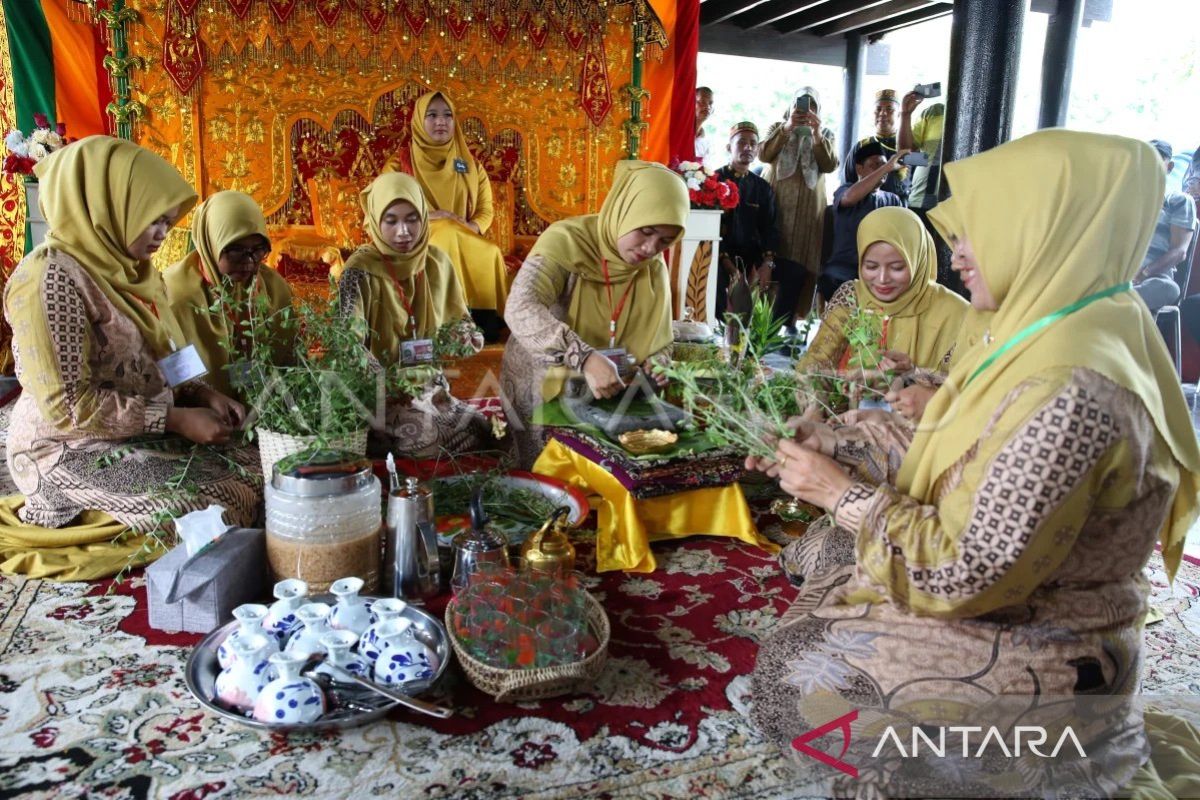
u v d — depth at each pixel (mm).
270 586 1974
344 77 4781
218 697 1492
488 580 1722
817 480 1344
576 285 2838
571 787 1387
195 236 2664
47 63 4656
